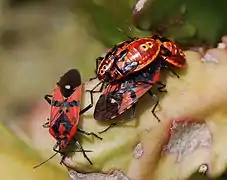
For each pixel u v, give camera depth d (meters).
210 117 0.13
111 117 0.12
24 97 0.21
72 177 0.13
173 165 0.13
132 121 0.12
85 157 0.13
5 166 0.13
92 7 0.14
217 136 0.13
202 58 0.13
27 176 0.13
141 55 0.12
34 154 0.13
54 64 0.21
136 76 0.12
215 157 0.13
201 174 0.13
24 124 0.17
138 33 0.14
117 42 0.15
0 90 0.21
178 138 0.13
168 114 0.12
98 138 0.13
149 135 0.12
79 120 0.13
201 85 0.13
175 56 0.12
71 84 0.13
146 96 0.12
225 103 0.12
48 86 0.20
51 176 0.13
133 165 0.13
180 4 0.13
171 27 0.13
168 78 0.13
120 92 0.12
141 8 0.13
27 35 0.22
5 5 0.22
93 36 0.15
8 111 0.21
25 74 0.21
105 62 0.12
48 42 0.21
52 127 0.12
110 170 0.13
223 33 0.14
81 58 0.17
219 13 0.13
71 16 0.20
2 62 0.22
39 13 0.22
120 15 0.14
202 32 0.14
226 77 0.13
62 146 0.12
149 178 0.13
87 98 0.13
